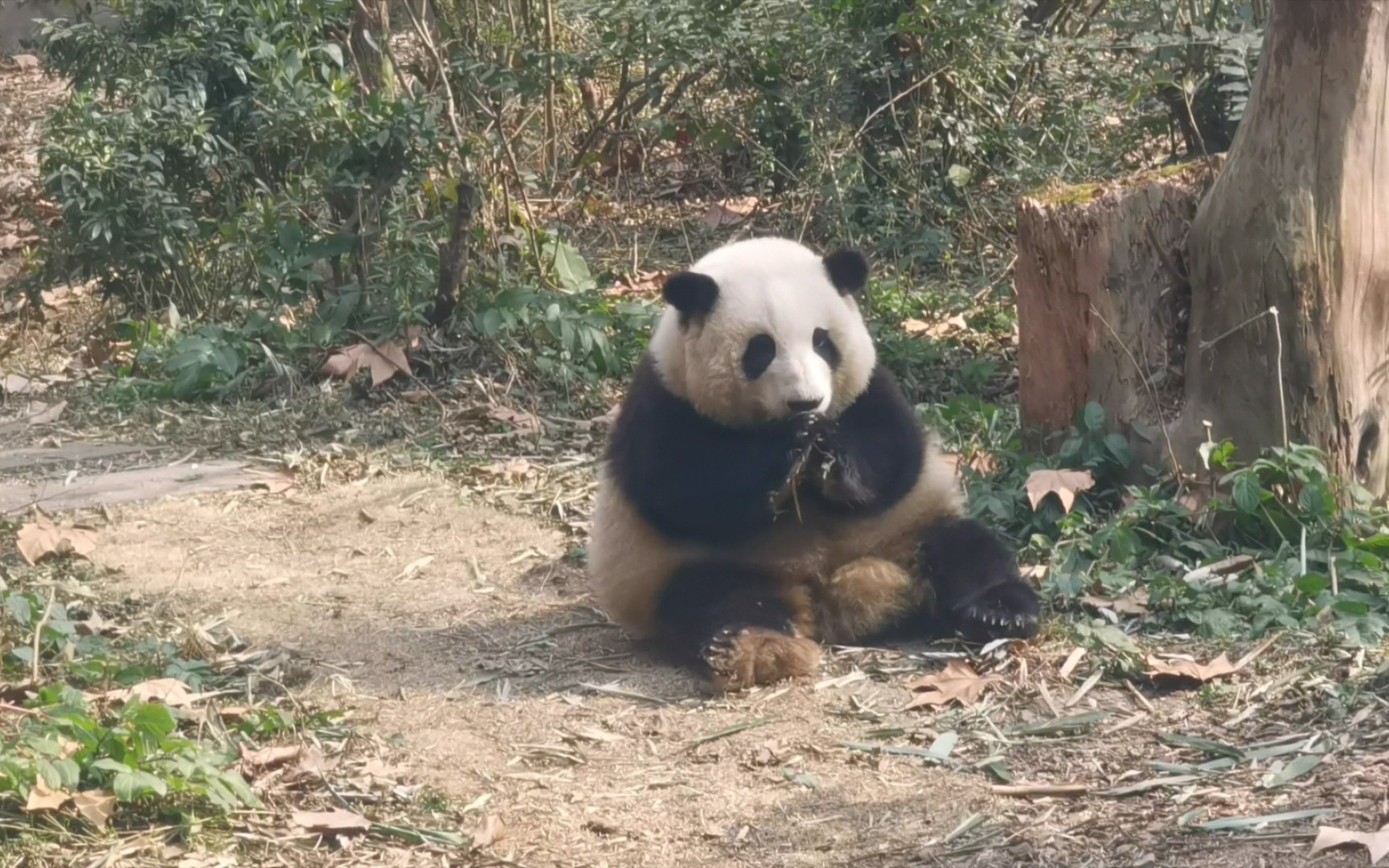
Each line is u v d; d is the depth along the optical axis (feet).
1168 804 12.96
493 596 19.31
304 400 26.37
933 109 31.78
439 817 13.64
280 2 30.37
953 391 25.86
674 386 17.39
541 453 24.38
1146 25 30.42
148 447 25.04
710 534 17.04
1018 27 31.42
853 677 16.16
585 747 14.97
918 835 12.84
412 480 23.31
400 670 17.08
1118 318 19.74
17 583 19.58
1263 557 17.88
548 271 29.58
